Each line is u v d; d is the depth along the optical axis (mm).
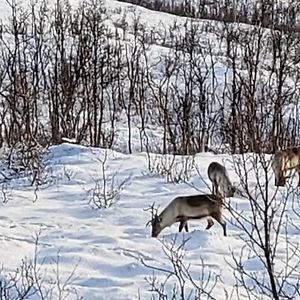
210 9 63250
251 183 19984
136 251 13938
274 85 35438
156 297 11195
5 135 29047
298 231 15414
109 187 20250
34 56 36188
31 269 12430
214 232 15039
